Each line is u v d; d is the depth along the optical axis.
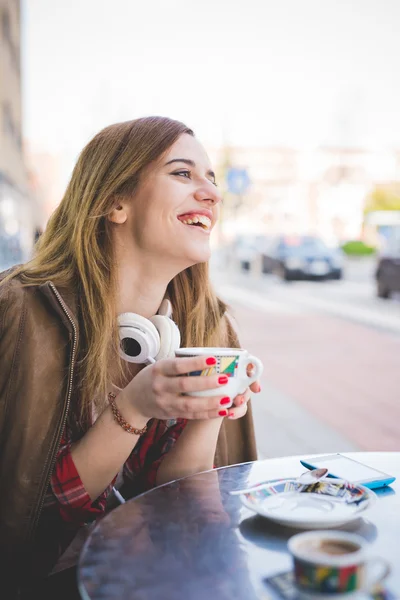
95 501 1.42
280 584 0.84
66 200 1.61
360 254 35.28
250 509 1.05
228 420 1.75
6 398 1.34
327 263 18.08
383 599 0.79
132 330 1.47
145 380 1.20
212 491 1.20
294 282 18.14
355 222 59.09
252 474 1.31
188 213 1.50
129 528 1.02
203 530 1.02
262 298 13.60
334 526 1.02
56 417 1.33
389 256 13.07
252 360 1.20
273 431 4.00
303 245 18.98
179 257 1.52
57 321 1.37
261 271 20.22
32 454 1.31
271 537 0.99
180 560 0.92
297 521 0.99
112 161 1.51
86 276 1.48
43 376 1.34
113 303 1.50
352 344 7.79
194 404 1.15
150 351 1.48
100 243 1.53
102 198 1.50
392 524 1.04
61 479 1.31
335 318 10.36
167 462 1.47
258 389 1.27
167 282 1.59
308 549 0.84
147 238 1.50
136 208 1.51
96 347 1.44
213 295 1.75
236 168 16.20
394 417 4.39
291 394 5.06
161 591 0.83
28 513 1.30
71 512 1.33
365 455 1.48
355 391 5.20
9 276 1.50
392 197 52.59
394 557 0.92
